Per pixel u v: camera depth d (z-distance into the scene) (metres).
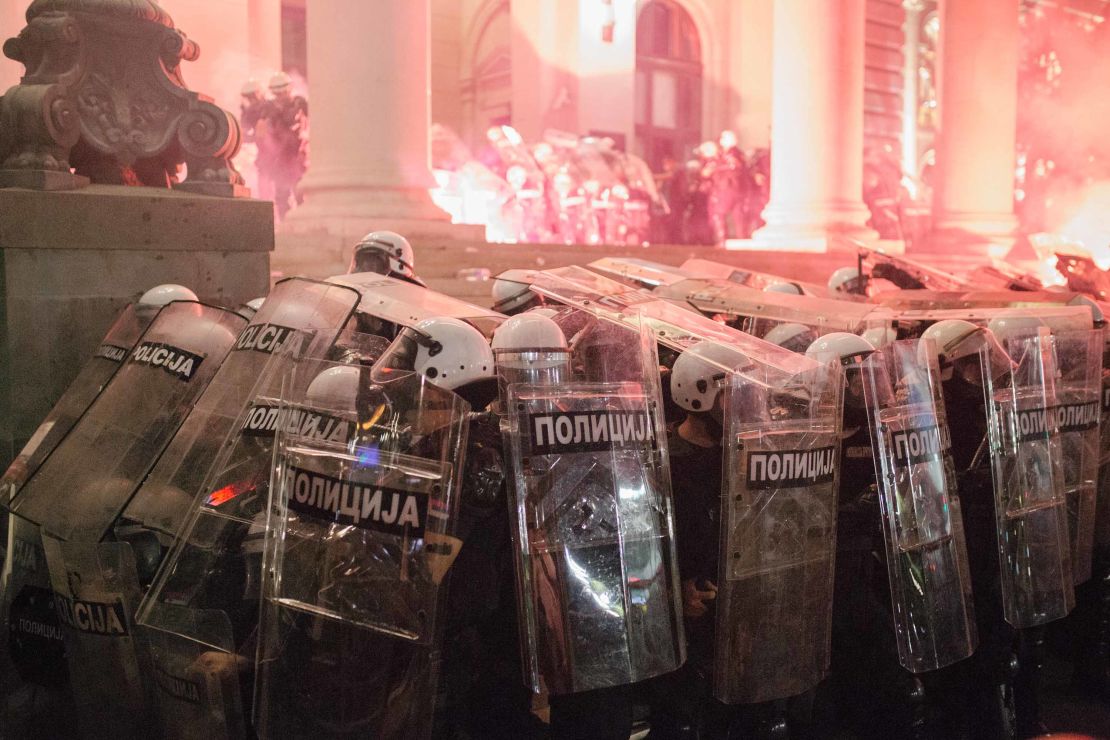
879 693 3.42
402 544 2.45
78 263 4.52
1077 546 3.92
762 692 2.88
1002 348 3.69
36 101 4.40
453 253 10.01
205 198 4.89
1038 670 3.76
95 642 2.87
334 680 2.41
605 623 2.67
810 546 2.98
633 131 20.52
